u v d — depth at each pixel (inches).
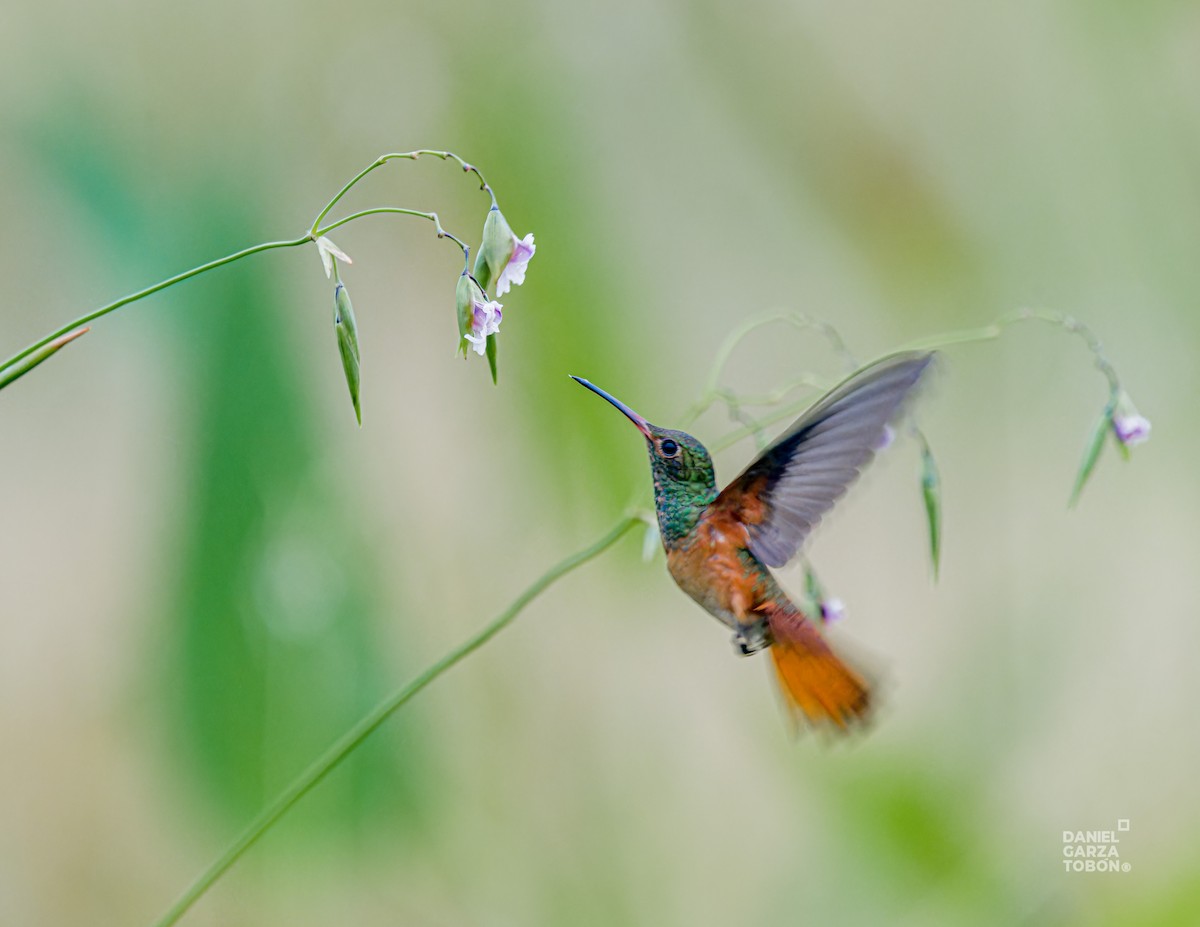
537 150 77.0
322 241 68.3
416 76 76.9
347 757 75.2
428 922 76.2
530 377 76.6
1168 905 77.0
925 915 77.1
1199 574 78.9
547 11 77.5
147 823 77.2
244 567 74.5
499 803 77.0
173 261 75.0
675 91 78.5
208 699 74.6
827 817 77.9
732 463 78.7
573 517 76.9
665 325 77.9
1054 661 78.6
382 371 77.8
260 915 75.7
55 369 77.6
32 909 77.0
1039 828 77.7
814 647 70.7
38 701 77.4
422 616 76.9
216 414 74.5
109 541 77.8
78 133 75.4
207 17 76.3
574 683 77.7
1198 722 78.3
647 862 77.8
